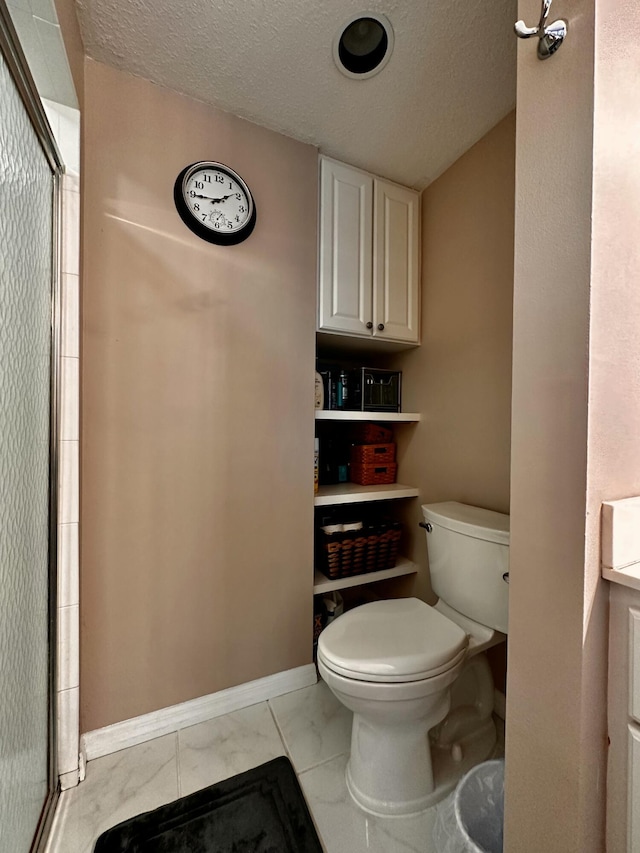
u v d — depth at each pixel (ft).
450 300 5.30
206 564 4.34
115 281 3.87
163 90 4.03
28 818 2.82
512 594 2.22
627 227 1.99
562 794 1.96
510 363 4.42
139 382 3.99
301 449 4.91
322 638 3.57
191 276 4.22
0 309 2.34
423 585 5.87
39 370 3.06
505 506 4.46
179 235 4.15
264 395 4.65
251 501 4.59
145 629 4.04
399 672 3.06
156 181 4.02
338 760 3.77
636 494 2.06
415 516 6.07
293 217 4.78
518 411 2.18
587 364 1.87
